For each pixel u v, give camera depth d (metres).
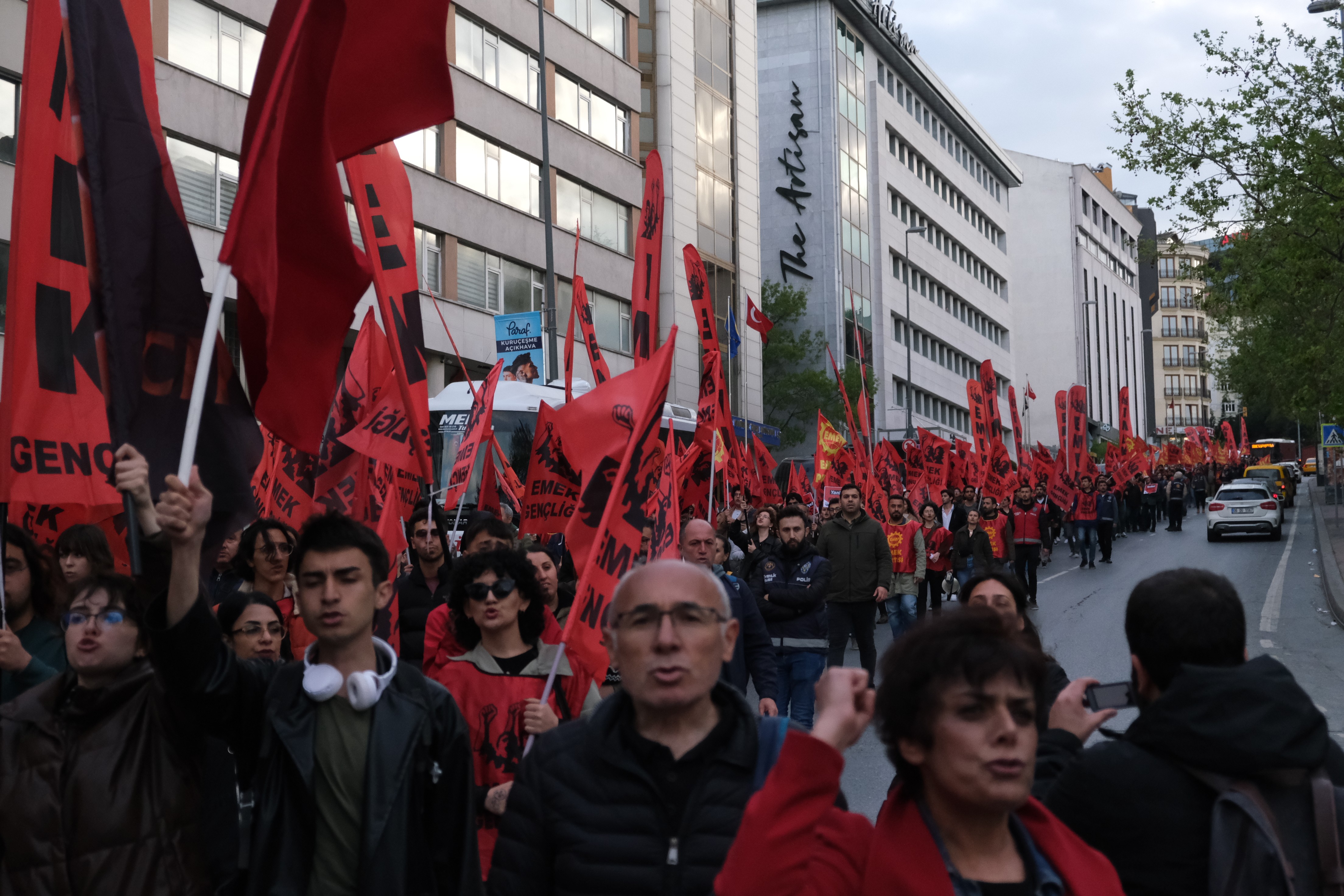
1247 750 2.54
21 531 4.97
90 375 4.62
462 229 32.41
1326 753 2.57
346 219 4.02
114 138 3.97
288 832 3.30
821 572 8.84
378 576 3.48
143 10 4.16
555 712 4.70
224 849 3.62
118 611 3.52
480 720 4.64
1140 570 25.86
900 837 2.27
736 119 50.34
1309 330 32.41
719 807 2.84
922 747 2.25
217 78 25.44
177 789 3.49
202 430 3.90
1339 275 25.55
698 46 47.34
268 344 3.94
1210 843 2.59
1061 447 31.55
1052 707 3.12
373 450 7.25
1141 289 138.38
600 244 38.75
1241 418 98.19
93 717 3.52
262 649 4.56
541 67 26.61
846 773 8.43
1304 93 23.80
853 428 22.16
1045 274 104.31
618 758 2.88
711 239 47.50
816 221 64.44
